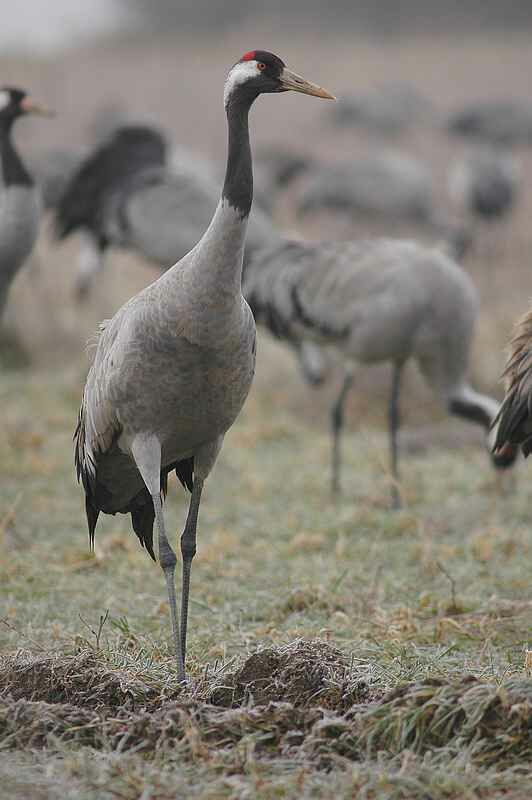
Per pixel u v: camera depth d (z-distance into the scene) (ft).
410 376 58.44
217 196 57.47
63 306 65.57
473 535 40.11
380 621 31.27
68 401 57.00
